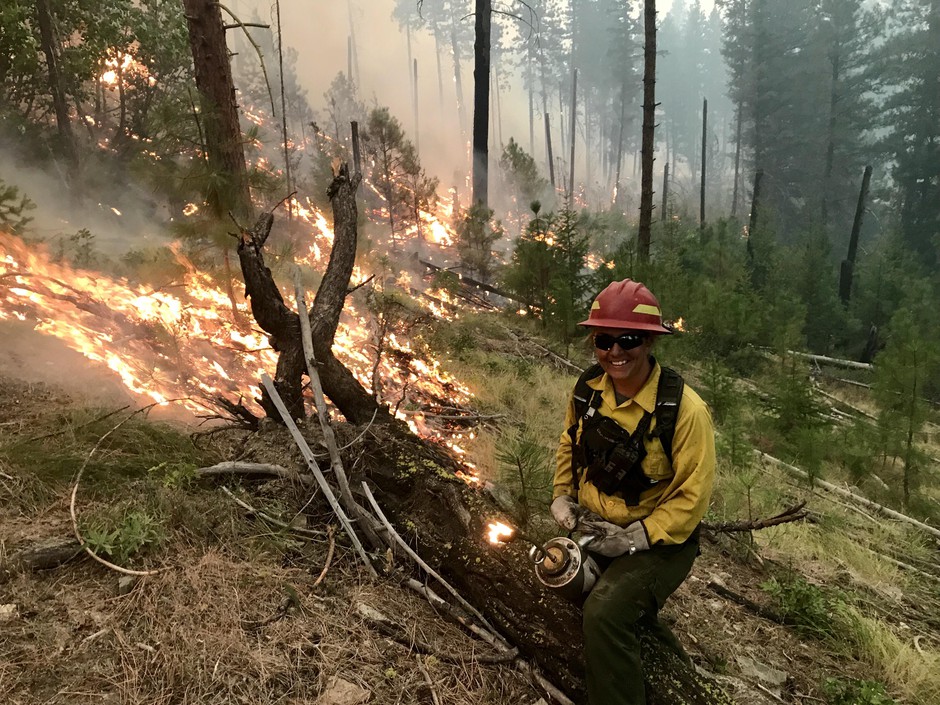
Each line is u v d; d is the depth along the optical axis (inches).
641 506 93.7
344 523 125.9
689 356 430.0
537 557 101.8
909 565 211.9
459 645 111.7
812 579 184.1
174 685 90.7
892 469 310.5
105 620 98.3
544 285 458.3
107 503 122.0
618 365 89.0
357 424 158.6
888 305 703.1
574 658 101.1
